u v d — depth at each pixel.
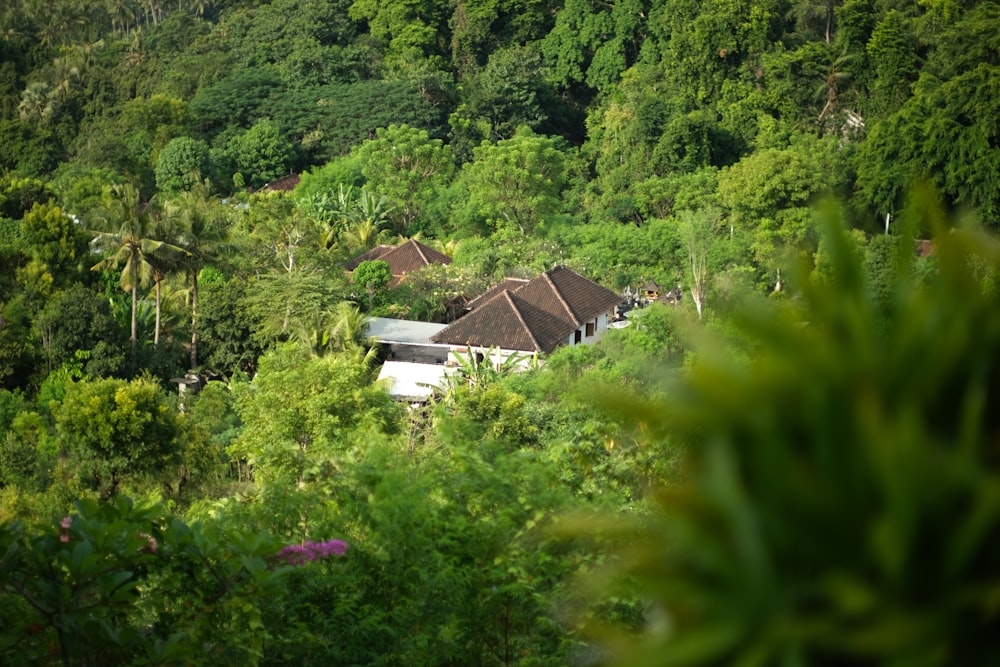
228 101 93.56
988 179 64.31
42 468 28.55
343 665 6.64
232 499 10.02
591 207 73.69
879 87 80.38
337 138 90.62
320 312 46.91
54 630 5.29
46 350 43.47
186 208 51.22
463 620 6.68
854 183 70.25
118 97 100.44
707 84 86.56
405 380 43.16
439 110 93.56
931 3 85.94
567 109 102.00
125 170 83.50
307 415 27.89
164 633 5.86
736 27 85.12
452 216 72.25
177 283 52.16
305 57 99.12
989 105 64.88
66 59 103.31
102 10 124.69
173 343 47.06
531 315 47.97
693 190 68.00
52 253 49.72
